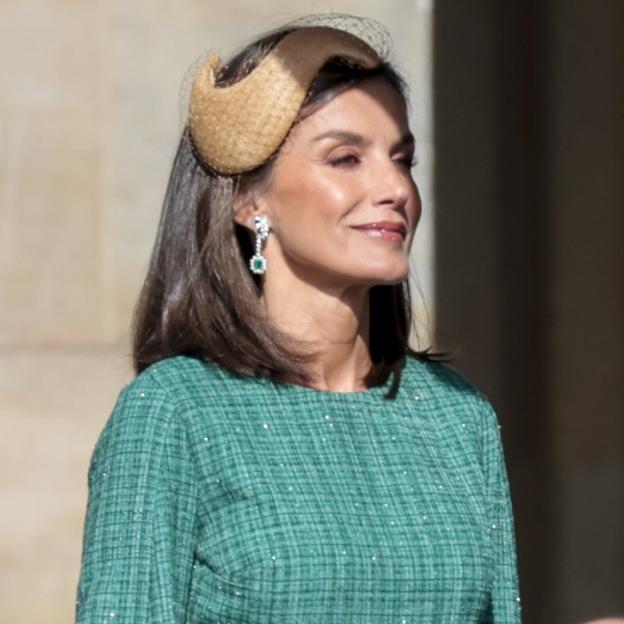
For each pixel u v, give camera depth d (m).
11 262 19.12
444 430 11.07
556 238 20.52
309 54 10.77
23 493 19.19
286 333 10.80
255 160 10.79
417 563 10.18
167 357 10.91
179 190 11.19
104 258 19.28
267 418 10.51
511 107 20.50
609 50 20.14
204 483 10.16
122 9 19.27
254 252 11.05
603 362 20.33
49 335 19.20
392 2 19.88
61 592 19.31
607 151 20.19
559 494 20.61
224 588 9.91
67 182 19.22
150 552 9.93
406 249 10.80
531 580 20.72
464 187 20.30
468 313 20.33
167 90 19.33
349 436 10.66
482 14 20.33
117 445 10.22
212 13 19.33
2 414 19.14
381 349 11.28
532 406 20.73
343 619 9.97
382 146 10.77
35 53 19.12
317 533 10.02
